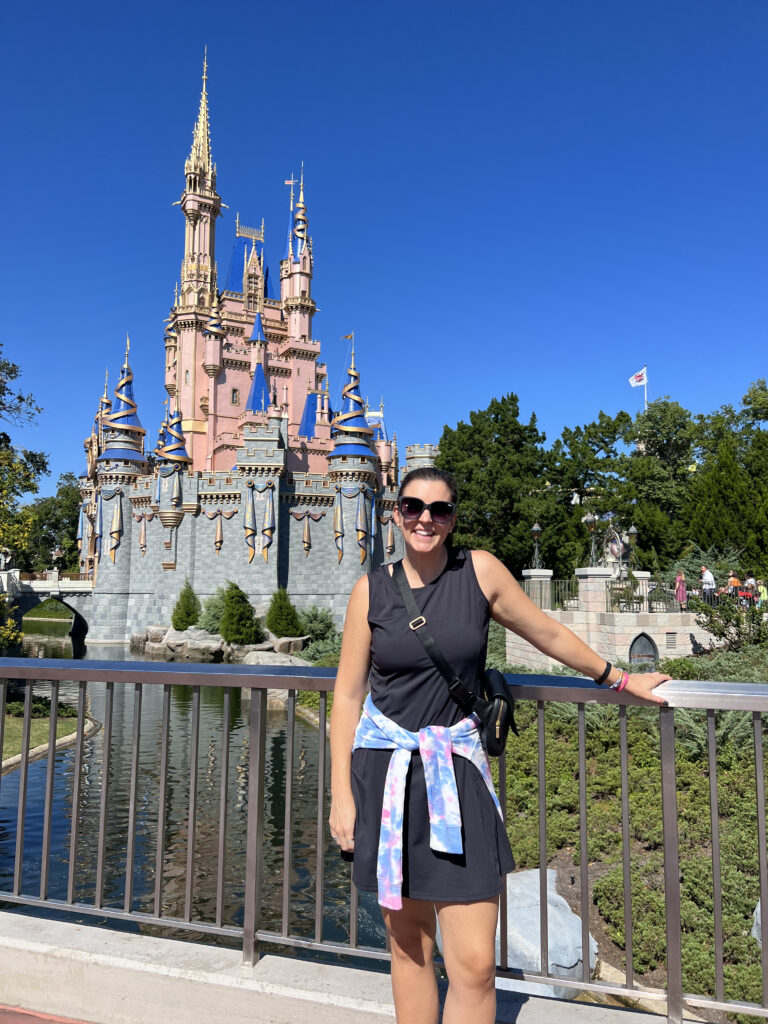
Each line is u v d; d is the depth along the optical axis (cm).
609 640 2506
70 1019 339
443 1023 234
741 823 1010
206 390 8975
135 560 7412
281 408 8875
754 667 1869
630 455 6122
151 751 2369
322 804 341
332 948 329
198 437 8800
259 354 9106
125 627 7344
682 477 5806
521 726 1617
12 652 6172
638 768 1322
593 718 1569
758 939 739
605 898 898
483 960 227
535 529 3394
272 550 6950
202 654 5772
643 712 1570
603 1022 300
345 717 255
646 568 4266
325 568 7312
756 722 296
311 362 9662
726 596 2341
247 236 10381
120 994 335
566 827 1141
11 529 3278
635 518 4734
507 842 244
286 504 7219
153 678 356
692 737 1378
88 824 1573
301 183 10081
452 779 231
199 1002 323
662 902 852
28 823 1556
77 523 11219
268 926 1134
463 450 5903
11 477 3322
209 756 2294
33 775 1944
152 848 1448
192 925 351
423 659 237
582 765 321
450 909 230
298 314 9606
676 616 2480
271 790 1927
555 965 718
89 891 1220
